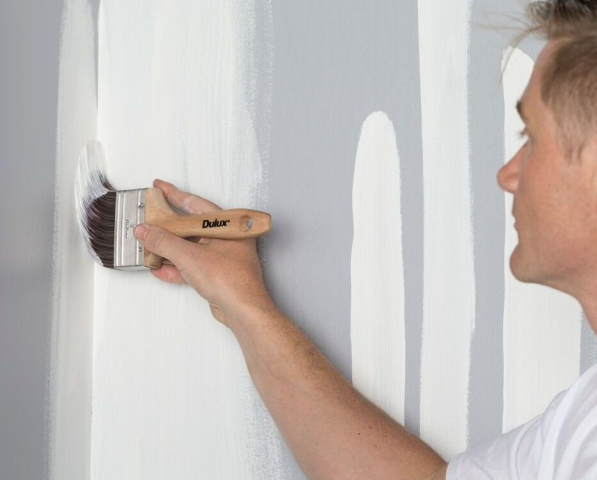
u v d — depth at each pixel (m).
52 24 1.47
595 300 1.04
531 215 1.02
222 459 1.56
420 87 1.50
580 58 0.95
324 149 1.54
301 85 1.56
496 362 1.45
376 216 1.51
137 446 1.61
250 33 1.59
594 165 0.96
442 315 1.47
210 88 1.61
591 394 1.09
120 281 1.63
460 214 1.47
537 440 1.16
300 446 1.38
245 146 1.58
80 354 1.58
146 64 1.64
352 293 1.51
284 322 1.42
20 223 1.36
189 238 1.50
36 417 1.42
